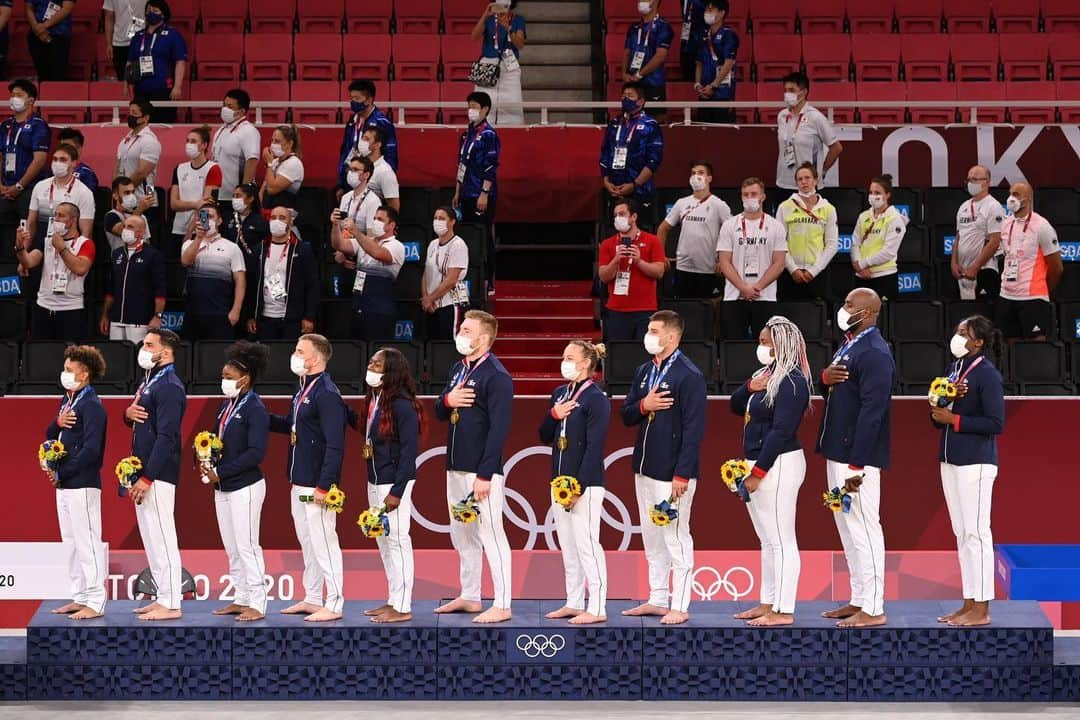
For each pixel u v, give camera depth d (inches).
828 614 1027.3
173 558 1031.0
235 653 1007.6
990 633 994.7
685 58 1908.2
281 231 1381.6
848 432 987.9
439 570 1184.8
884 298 1450.5
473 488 1011.3
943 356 1342.3
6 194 1628.9
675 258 1557.6
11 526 1206.9
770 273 1379.2
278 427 1063.6
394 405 1008.9
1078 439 1205.1
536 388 1460.4
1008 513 1204.5
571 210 1764.3
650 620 1020.5
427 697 1011.3
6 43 1942.7
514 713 980.6
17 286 1524.4
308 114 1902.1
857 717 968.9
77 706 994.7
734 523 1204.5
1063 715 970.7
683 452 991.6
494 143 1573.6
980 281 1496.1
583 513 1007.0
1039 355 1347.2
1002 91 1900.8
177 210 1520.7
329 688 1011.3
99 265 1557.6
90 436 1036.5
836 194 1621.6
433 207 1622.8
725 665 1003.3
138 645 1007.0
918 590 1173.1
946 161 1732.3
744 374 1309.1
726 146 1749.5
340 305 1473.9
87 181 1595.7
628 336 1366.9
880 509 1203.2
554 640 1007.0
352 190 1478.8
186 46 1828.2
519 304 1605.6
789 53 1967.3
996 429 992.9
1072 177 1733.5
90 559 1040.2
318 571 1051.3
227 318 1396.4
